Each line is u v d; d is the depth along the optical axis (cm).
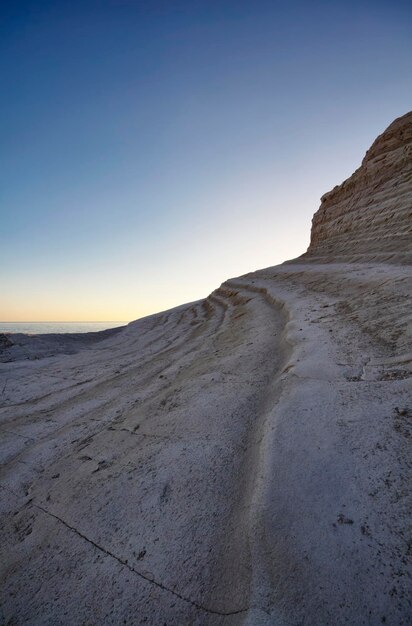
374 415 253
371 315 514
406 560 144
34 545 229
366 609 129
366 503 177
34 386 776
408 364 321
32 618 175
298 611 134
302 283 1146
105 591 177
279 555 158
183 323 1780
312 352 417
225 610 150
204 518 206
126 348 1284
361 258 1215
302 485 197
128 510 230
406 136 1625
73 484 289
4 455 414
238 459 256
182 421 345
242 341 653
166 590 168
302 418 268
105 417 462
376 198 1587
